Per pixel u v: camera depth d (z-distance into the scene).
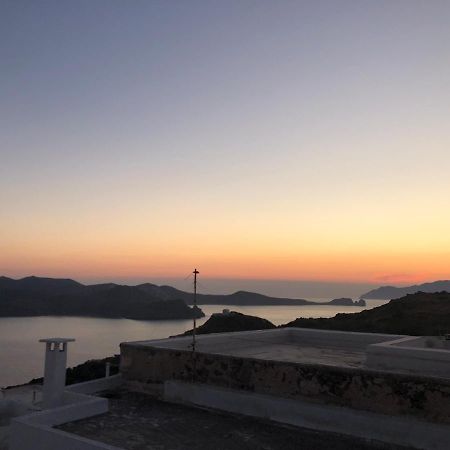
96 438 8.67
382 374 8.45
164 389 11.34
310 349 14.18
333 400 8.93
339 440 8.57
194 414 10.12
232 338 14.23
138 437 8.73
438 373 9.49
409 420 8.09
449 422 7.73
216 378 10.56
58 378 10.91
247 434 8.89
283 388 9.56
